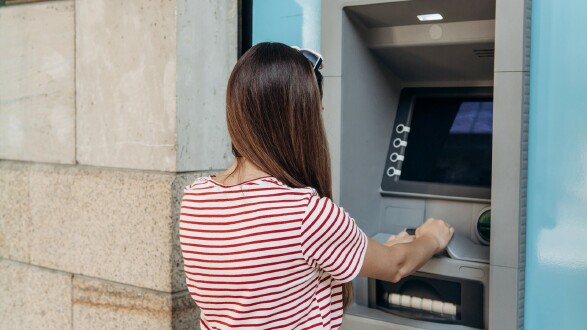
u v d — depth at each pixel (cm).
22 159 256
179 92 211
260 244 129
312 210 132
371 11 181
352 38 187
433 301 180
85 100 234
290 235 130
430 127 197
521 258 161
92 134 233
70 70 237
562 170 163
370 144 197
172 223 210
